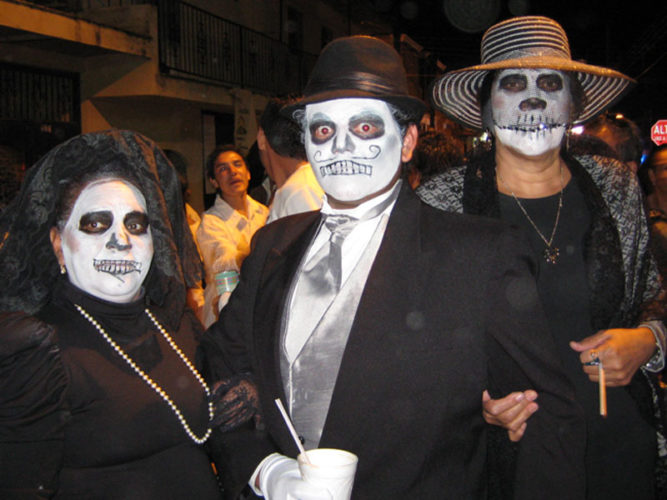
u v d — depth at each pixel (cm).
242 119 1210
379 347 156
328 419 156
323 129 166
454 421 155
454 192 216
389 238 166
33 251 162
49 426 146
